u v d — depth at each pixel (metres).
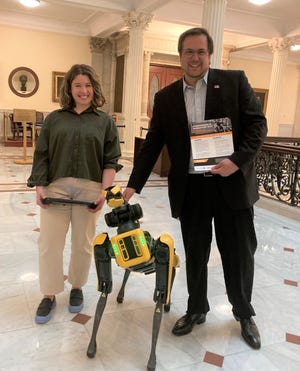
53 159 2.27
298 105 16.48
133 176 2.25
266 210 5.67
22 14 11.46
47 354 2.08
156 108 2.19
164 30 12.30
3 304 2.59
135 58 9.51
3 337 2.21
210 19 6.33
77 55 12.66
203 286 2.32
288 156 5.45
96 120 2.27
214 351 2.18
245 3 8.97
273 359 2.14
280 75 11.15
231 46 13.57
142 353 2.13
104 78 13.20
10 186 6.26
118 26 10.98
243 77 2.01
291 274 3.36
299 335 2.40
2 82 11.90
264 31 10.46
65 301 2.67
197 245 2.21
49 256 2.36
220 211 2.15
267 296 2.92
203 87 2.00
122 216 1.92
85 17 11.49
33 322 2.38
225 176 1.95
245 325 2.30
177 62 13.46
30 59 12.08
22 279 2.97
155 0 8.10
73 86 2.17
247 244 2.17
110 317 2.49
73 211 2.35
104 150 2.36
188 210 2.21
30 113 8.69
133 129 10.04
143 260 1.85
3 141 12.24
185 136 2.06
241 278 2.21
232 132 1.98
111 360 2.06
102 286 2.01
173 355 2.13
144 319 2.48
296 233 4.60
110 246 1.96
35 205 5.15
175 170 2.14
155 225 4.65
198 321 2.45
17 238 3.86
